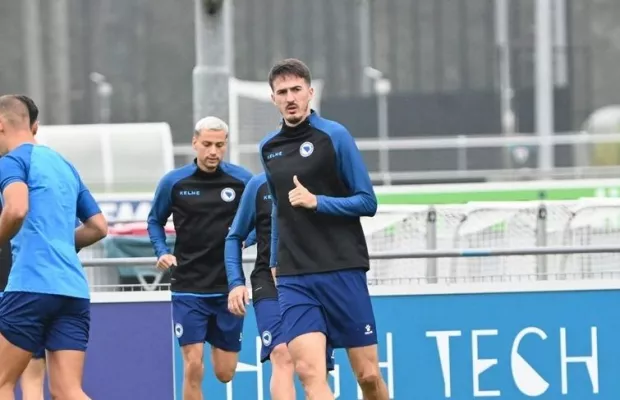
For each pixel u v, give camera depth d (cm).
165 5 11231
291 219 2402
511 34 9512
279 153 2419
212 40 3538
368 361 2427
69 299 2441
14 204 2347
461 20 10038
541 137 6950
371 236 3541
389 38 10238
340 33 10306
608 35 12156
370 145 6875
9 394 2433
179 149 7450
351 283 2391
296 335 2383
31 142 2491
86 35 10794
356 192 2367
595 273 3359
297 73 2391
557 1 9119
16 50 10862
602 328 3262
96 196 4938
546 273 3350
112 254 3584
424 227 3519
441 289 3266
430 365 3259
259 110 6750
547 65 7925
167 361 3281
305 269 2386
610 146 8069
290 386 2859
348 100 8412
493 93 8794
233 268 2830
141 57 11131
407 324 3262
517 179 7012
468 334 3262
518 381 3262
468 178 7212
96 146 6253
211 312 3094
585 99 10088
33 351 2430
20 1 10825
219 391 3316
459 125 8662
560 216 3509
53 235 2430
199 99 3544
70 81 10712
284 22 10419
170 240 3716
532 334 3262
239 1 10438
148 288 3378
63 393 2445
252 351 3291
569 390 3256
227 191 3094
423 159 8138
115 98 11031
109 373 3278
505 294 3266
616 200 3525
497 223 3525
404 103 8612
